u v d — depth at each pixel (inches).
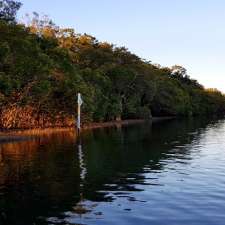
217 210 530.6
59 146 1309.1
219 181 727.1
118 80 3489.2
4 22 2005.4
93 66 3614.7
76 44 3619.6
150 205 556.1
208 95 7436.0
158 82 4793.3
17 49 1911.9
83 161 965.2
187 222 479.8
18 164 903.7
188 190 651.5
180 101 5398.6
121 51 4124.0
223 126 2974.9
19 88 1921.8
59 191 631.8
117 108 3351.4
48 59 2121.1
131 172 820.0
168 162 973.8
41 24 3289.9
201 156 1098.1
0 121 2011.6
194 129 2527.1
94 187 667.4
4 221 478.0
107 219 490.0
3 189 642.8
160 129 2450.8
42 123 2349.9
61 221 480.1
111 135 1847.9
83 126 2546.8
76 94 2357.3
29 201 568.4
